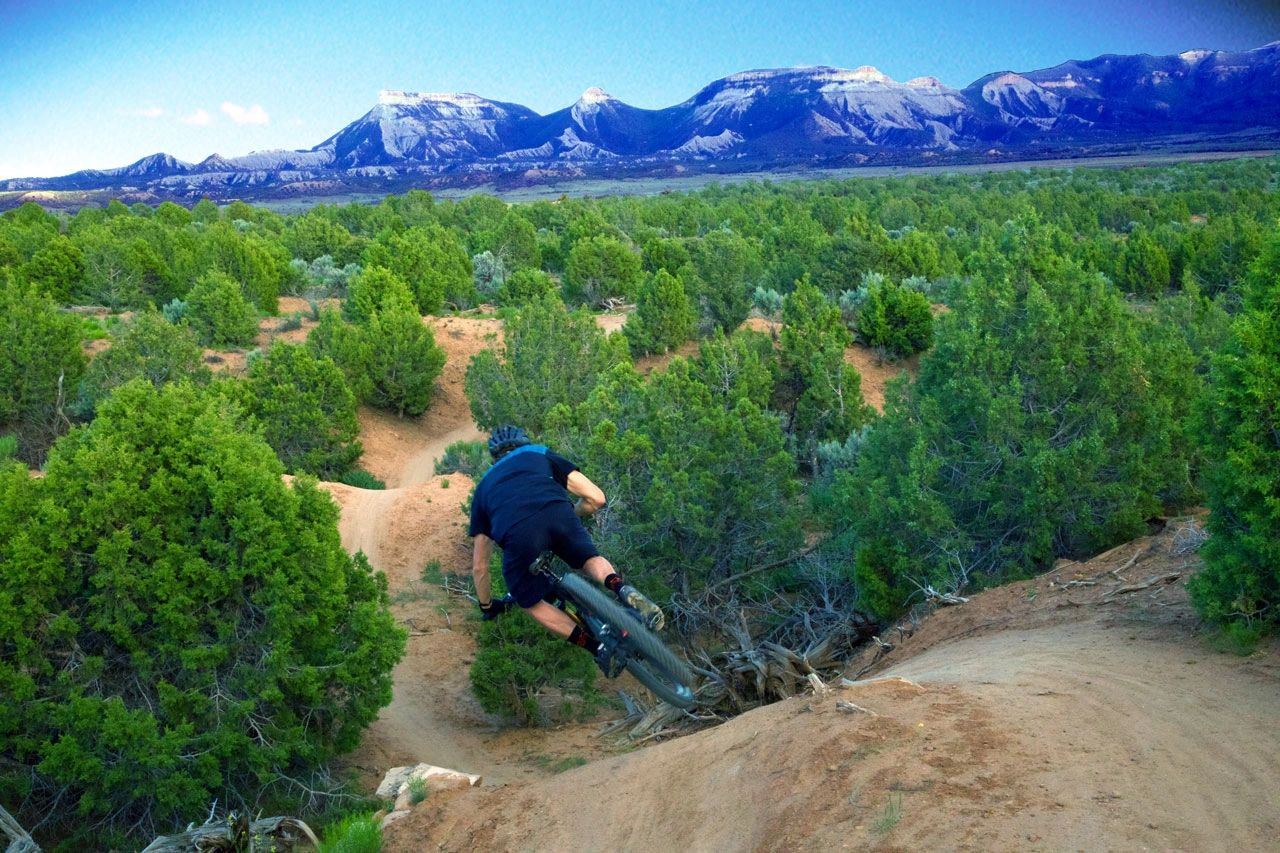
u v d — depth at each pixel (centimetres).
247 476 1359
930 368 1622
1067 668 741
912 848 447
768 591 1803
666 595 1711
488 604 558
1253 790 480
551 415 2006
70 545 1289
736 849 512
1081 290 1552
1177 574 1014
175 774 1189
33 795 1264
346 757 1492
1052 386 1477
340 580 1378
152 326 3428
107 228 6184
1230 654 752
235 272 5059
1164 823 446
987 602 1188
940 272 5172
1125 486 1379
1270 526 805
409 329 4059
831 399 3028
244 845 940
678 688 468
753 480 1806
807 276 4003
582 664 1614
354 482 3366
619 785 665
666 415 1872
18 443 3269
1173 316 2780
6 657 1245
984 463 1476
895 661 1173
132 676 1291
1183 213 9806
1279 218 911
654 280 4231
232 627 1305
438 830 699
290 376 3334
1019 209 10412
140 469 1335
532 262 7356
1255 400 840
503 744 1562
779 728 629
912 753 538
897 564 1436
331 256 6831
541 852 617
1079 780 493
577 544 500
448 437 4069
